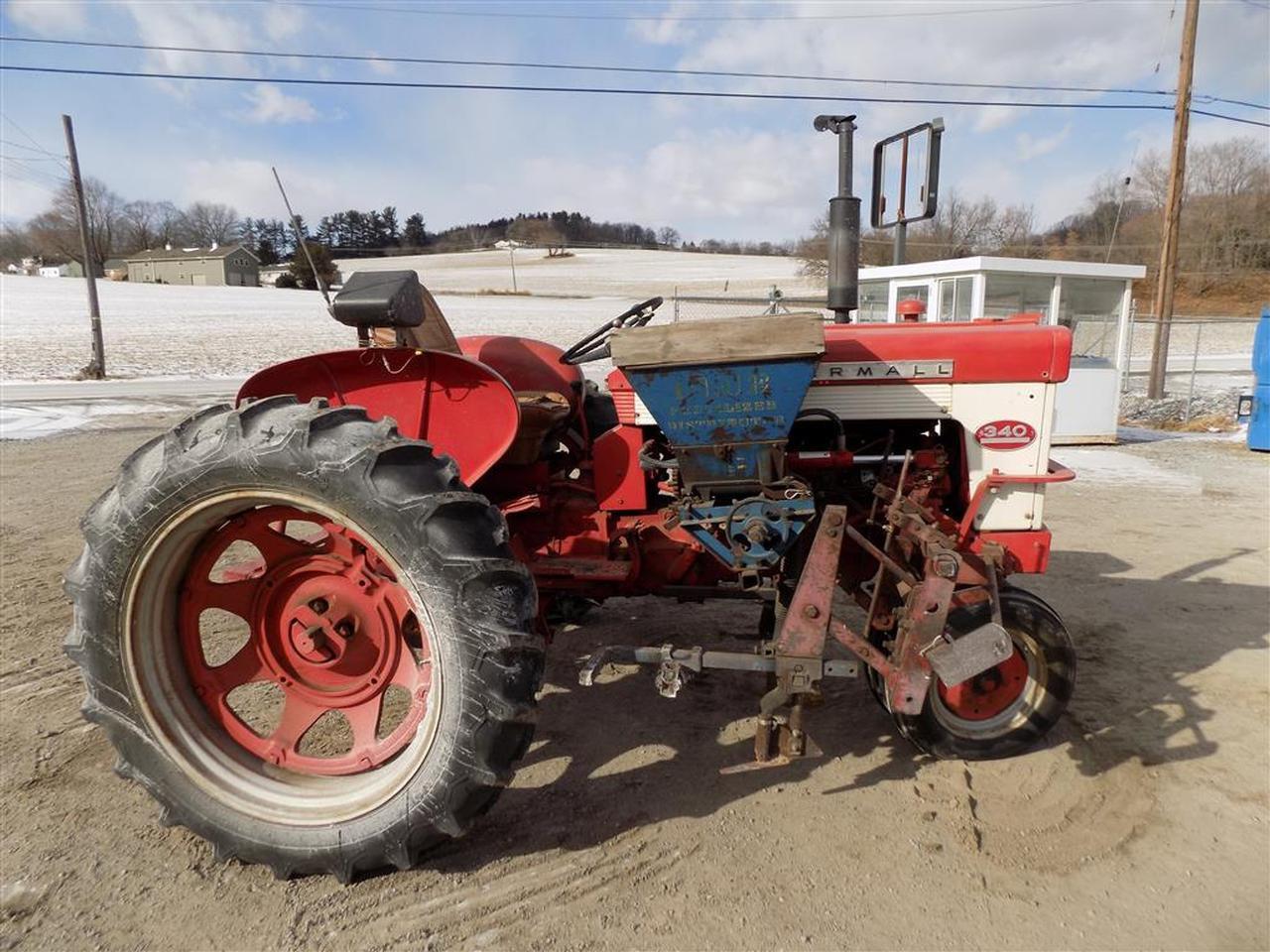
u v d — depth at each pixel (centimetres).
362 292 265
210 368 2102
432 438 282
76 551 550
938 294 1083
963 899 233
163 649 239
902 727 293
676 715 335
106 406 1403
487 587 220
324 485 218
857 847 254
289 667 255
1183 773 295
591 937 219
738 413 256
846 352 300
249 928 221
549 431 323
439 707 222
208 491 222
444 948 215
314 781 245
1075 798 280
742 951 214
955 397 300
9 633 412
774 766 298
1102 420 1025
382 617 247
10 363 2122
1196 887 238
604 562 305
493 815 270
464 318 3362
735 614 435
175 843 255
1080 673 372
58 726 323
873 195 390
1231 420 1137
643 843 256
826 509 256
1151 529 620
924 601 254
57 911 226
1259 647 401
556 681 364
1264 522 638
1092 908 230
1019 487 304
